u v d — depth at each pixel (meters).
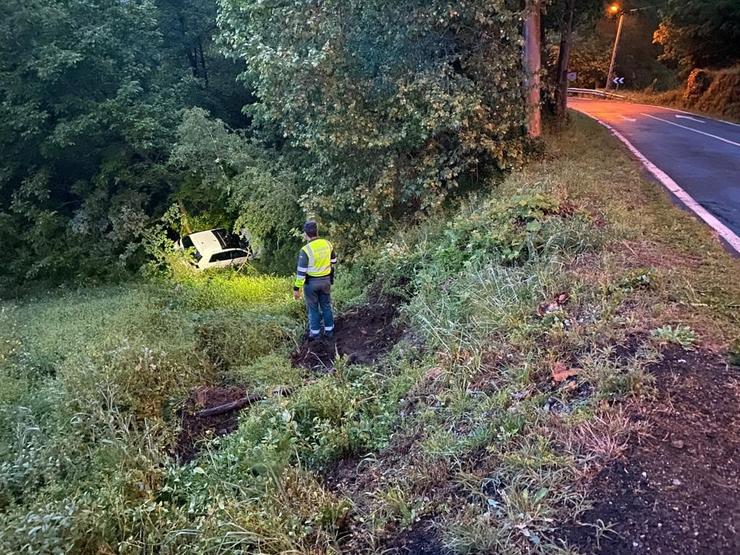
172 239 15.55
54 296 13.51
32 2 13.24
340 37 9.22
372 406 4.99
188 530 3.50
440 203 9.36
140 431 5.25
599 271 5.32
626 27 45.00
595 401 3.57
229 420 5.75
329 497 3.71
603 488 2.96
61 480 4.41
